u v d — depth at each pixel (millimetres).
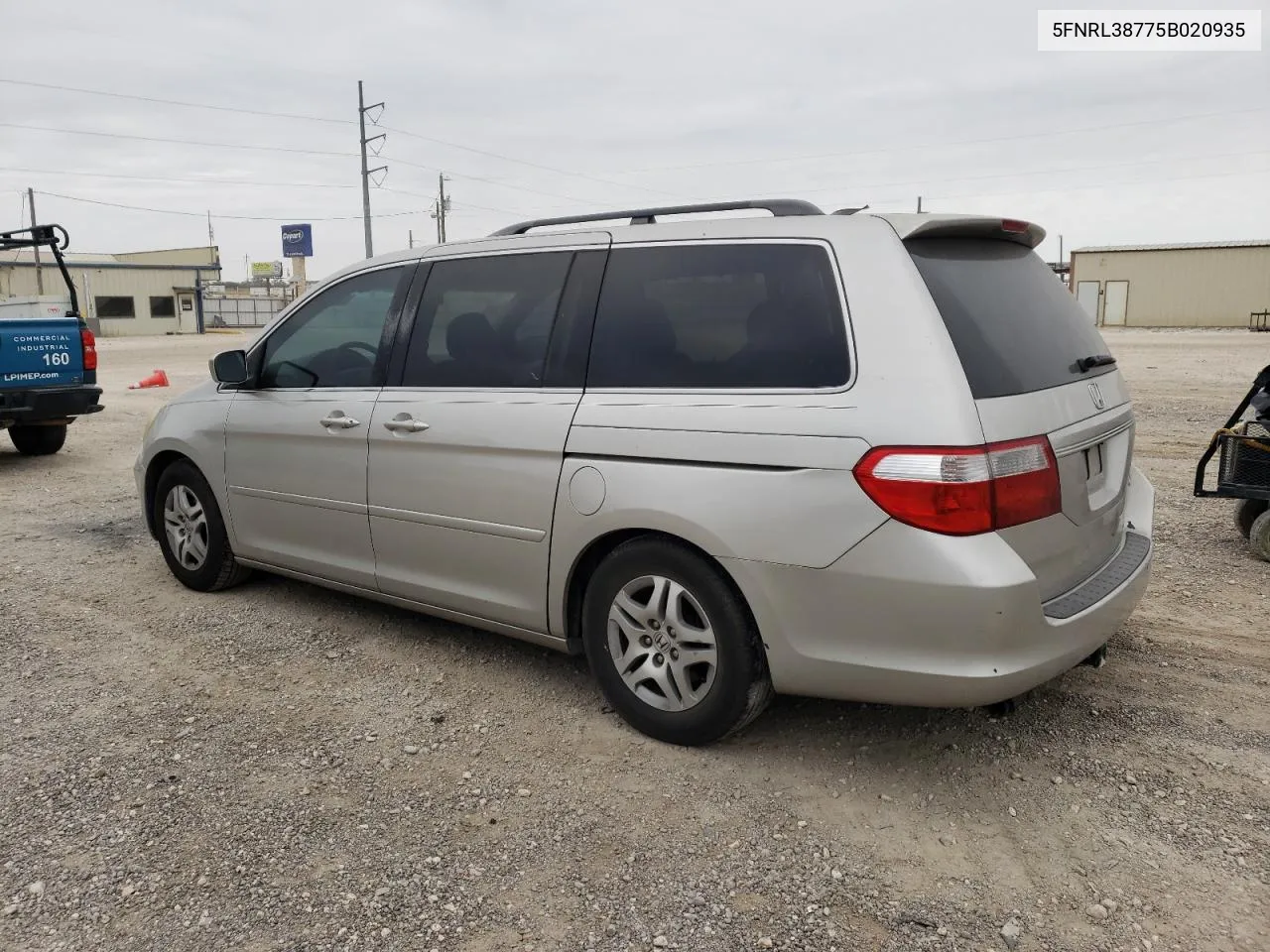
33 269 49250
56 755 3367
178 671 4109
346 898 2604
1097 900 2578
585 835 2895
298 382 4566
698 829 2920
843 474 2857
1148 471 8336
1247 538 5977
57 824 2939
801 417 2955
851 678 2943
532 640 3779
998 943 2424
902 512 2766
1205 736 3453
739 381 3133
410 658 4242
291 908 2564
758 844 2842
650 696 3428
